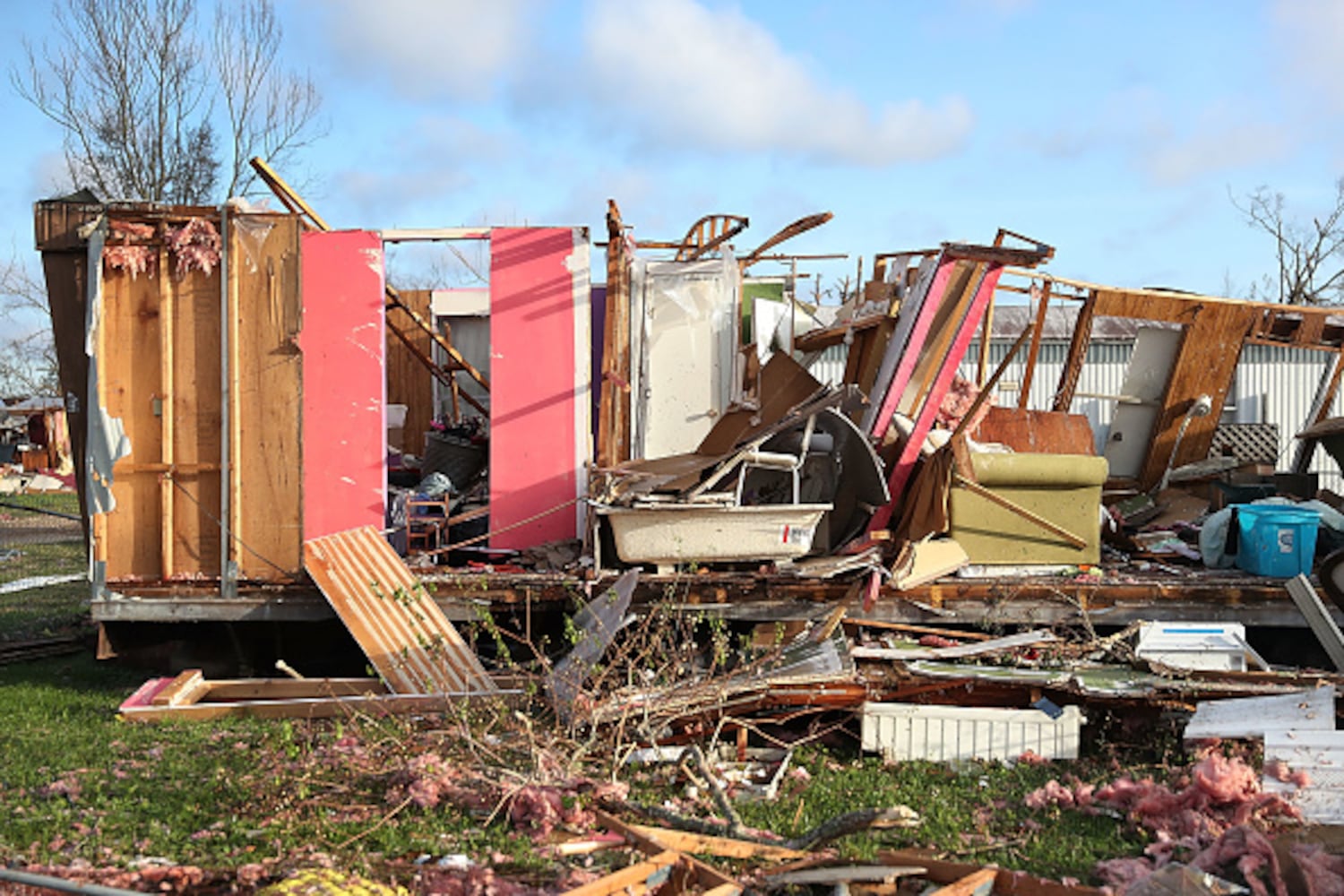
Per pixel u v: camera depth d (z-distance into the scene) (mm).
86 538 8492
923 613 7719
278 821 4922
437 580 7867
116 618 8188
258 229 8312
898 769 5852
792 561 7789
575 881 4195
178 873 4262
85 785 5520
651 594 7609
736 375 9562
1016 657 6793
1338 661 6871
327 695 7285
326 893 3973
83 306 8438
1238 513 8273
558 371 8695
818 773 5773
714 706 6004
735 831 4641
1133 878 4289
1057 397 11039
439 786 5219
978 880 3830
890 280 10516
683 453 9109
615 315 8922
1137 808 5008
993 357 18547
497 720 6133
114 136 24062
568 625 6613
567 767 5457
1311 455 11102
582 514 8656
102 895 3553
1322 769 5070
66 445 29766
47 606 11234
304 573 8227
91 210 8258
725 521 7637
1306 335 10953
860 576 7566
